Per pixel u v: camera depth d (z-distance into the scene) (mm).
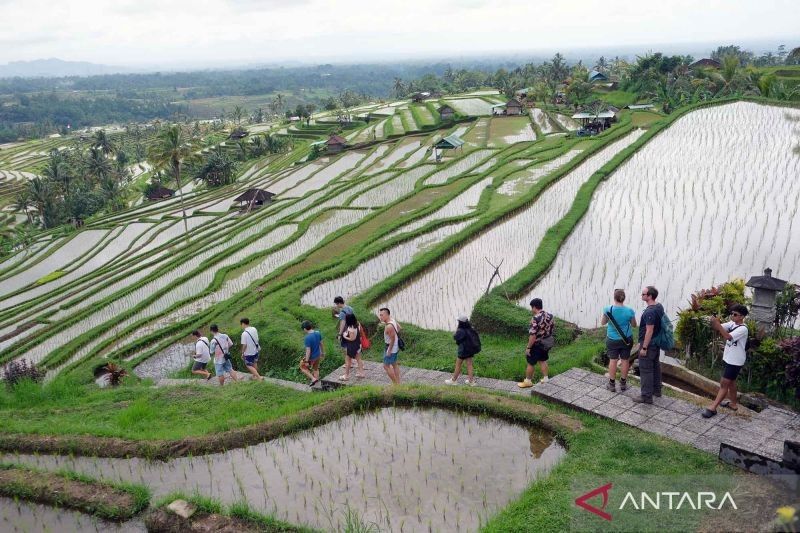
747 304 14016
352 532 8203
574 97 86375
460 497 9039
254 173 94375
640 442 9570
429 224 30609
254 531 8352
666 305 17734
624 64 111000
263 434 11250
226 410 13414
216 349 16453
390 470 9906
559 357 14945
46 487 9922
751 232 23172
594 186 32312
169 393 15039
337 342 18547
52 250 58781
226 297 28250
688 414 10375
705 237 23188
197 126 160000
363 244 29625
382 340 18797
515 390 13008
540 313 12445
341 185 53625
